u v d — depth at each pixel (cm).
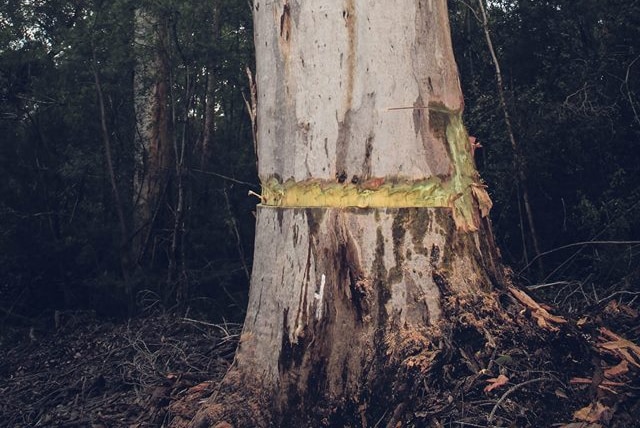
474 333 347
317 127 357
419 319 343
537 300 391
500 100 952
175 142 1083
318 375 344
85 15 1087
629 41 946
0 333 955
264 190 388
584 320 393
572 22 996
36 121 1103
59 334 862
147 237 1090
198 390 411
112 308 1014
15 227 1056
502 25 1084
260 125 389
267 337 362
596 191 976
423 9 364
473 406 331
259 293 374
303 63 361
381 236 347
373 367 338
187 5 1019
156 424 396
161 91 1113
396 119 353
